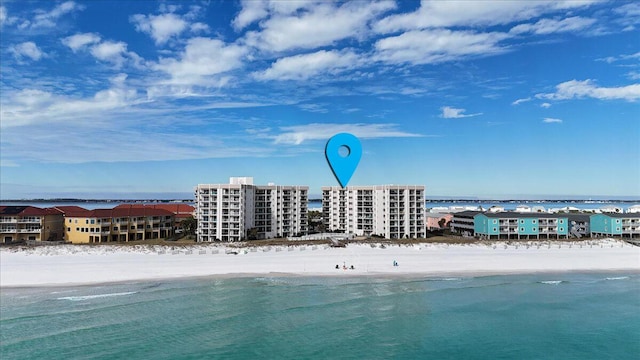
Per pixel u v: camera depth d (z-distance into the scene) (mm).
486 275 84688
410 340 52188
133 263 86812
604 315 62031
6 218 111812
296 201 137500
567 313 62594
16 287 71000
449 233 150000
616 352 50062
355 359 46875
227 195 119250
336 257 96188
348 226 144500
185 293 69250
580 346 51531
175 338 51031
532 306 65688
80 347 47938
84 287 71875
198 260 90562
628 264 94688
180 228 140625
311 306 63719
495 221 131375
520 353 49500
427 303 66250
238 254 97062
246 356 46844
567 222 135000
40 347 47719
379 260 94438
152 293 68938
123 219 119375
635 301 68688
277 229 133375
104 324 54938
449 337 53375
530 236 133000
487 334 54625
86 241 113688
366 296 69250
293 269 85875
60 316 57594
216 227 119062
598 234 136875
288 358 46656
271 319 58031
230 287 73188
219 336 52000
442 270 87625
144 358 45594
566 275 85625
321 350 48844
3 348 47281
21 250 95312
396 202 134750
